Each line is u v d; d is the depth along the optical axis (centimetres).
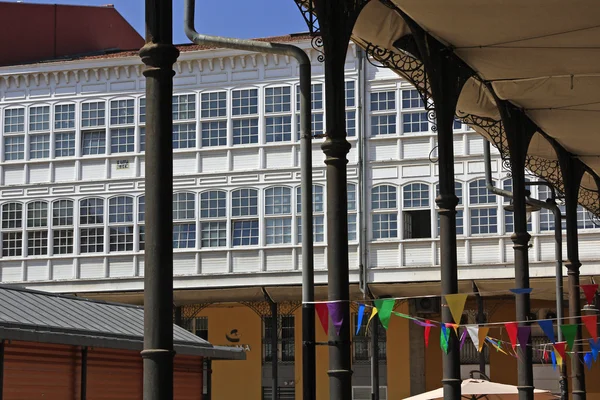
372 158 3384
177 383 1562
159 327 581
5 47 4025
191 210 3512
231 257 3459
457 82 1359
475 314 3603
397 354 3600
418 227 3350
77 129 3612
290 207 3428
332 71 959
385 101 3391
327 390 3528
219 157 3516
